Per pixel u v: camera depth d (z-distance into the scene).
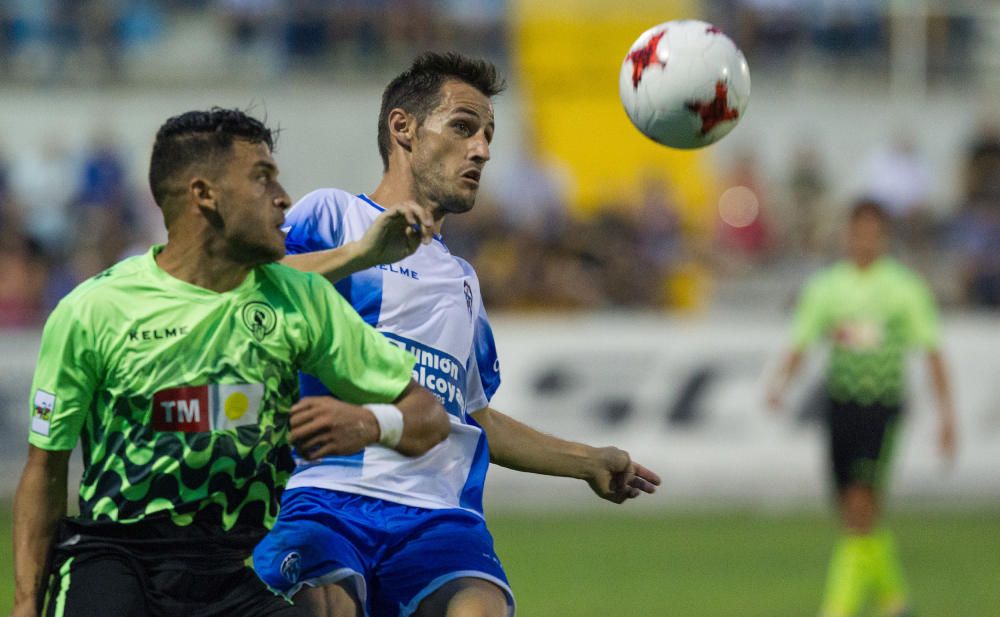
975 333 57.69
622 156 71.00
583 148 70.81
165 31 70.50
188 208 15.16
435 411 15.84
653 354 57.69
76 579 14.83
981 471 57.59
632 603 35.97
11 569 40.53
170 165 15.16
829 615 34.97
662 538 48.22
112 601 14.62
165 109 69.00
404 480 18.17
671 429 57.50
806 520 52.81
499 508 56.84
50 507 15.11
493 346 19.42
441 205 18.92
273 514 15.66
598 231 62.97
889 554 35.50
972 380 57.62
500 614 17.34
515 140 70.38
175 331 14.99
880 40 72.31
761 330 57.59
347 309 15.95
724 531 50.09
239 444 15.11
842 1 71.81
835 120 71.88
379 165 69.81
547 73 71.31
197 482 15.01
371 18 70.31
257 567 17.67
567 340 57.53
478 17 71.25
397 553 17.84
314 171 69.44
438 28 70.88
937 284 61.88
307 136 69.44
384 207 18.95
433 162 18.77
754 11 71.75
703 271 63.06
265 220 15.16
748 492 57.31
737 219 65.62
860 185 66.12
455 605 17.17
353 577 17.33
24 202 63.91
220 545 15.23
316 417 14.59
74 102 68.56
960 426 57.59
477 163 18.81
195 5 70.81
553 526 51.38
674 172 70.94
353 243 16.42
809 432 57.53
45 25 69.25
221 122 15.16
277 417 15.45
